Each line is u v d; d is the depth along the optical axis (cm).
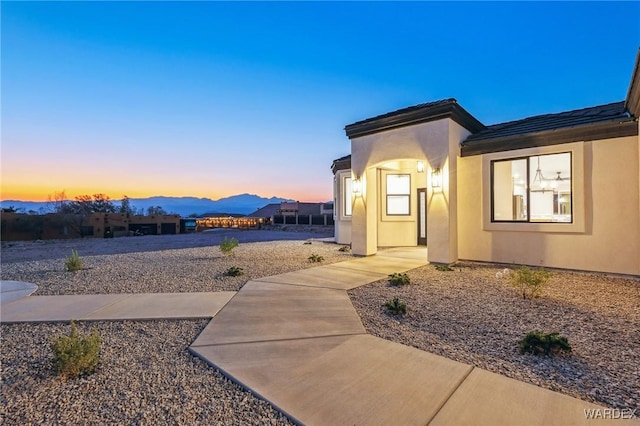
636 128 684
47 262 1072
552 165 889
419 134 947
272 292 612
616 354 331
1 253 1378
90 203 3316
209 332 410
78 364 302
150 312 498
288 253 1197
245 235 2375
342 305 523
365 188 1080
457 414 227
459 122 944
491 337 385
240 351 349
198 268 887
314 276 755
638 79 566
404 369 301
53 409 251
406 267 868
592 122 745
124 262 1018
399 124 982
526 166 850
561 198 889
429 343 368
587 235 751
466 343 367
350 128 1103
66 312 504
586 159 746
